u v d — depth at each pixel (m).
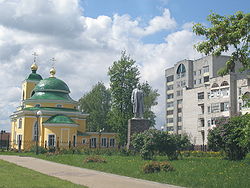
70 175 16.03
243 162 19.95
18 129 55.84
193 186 12.69
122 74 53.75
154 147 23.27
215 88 59.22
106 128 76.12
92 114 75.75
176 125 83.88
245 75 59.75
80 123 59.00
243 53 16.80
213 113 58.91
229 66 17.47
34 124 53.84
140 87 54.84
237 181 12.86
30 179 13.12
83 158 24.58
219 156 28.31
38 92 57.53
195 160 22.70
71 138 50.75
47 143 49.53
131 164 19.64
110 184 13.02
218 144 22.45
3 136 72.94
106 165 19.72
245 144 15.26
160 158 24.64
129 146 31.20
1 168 17.34
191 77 80.69
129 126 31.80
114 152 31.16
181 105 83.06
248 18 16.03
